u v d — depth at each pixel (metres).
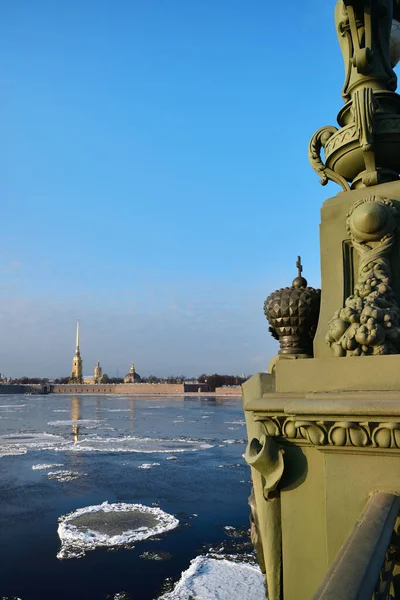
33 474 20.12
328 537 1.70
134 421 44.66
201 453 25.73
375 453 1.63
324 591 1.01
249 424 2.50
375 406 1.55
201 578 9.55
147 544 11.75
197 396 100.62
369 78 2.42
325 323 2.13
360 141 2.21
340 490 1.69
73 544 11.77
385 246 2.06
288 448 1.98
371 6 2.31
